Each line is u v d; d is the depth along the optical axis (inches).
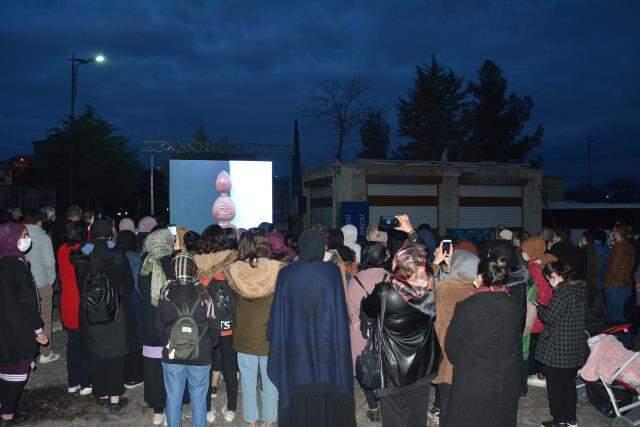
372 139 2251.5
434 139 1952.5
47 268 284.2
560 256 286.2
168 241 206.2
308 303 170.2
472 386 147.7
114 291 213.2
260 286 190.9
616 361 203.8
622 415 213.5
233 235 238.8
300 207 916.6
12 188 1150.3
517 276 184.1
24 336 207.3
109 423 216.1
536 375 269.4
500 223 965.8
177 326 175.3
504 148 1921.8
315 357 168.6
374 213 894.4
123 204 1774.1
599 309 344.2
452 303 178.1
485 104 1945.1
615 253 310.7
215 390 246.4
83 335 220.8
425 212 922.7
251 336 195.2
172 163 696.4
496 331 146.9
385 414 166.9
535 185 983.6
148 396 208.2
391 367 161.5
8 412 210.8
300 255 177.2
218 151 996.6
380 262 199.3
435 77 1979.6
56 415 223.1
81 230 241.1
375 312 162.1
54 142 1315.2
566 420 204.2
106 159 1346.0
